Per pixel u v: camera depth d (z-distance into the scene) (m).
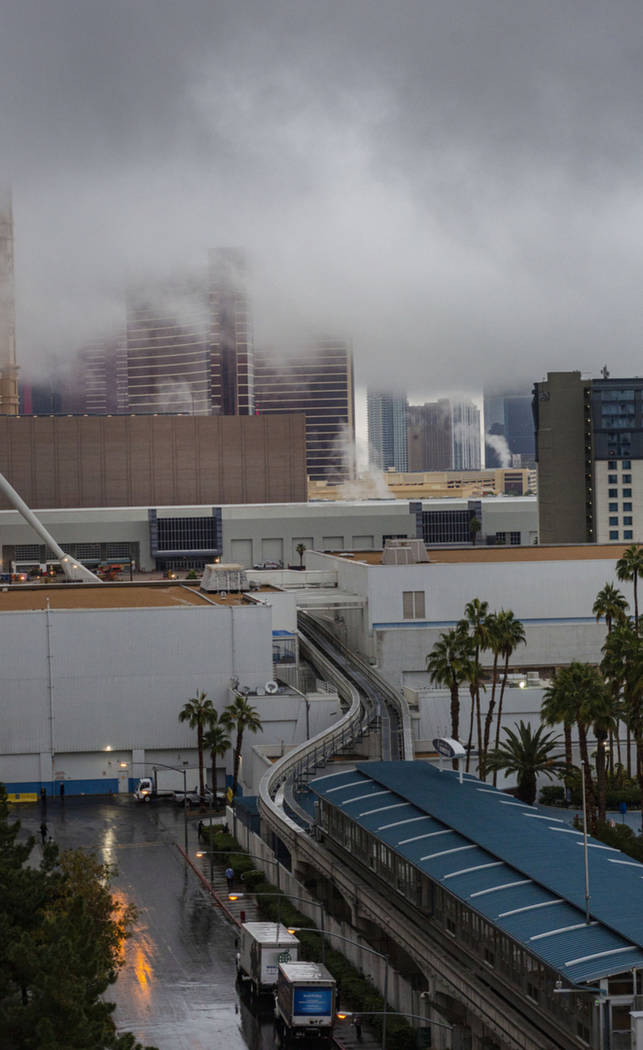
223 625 150.00
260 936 84.69
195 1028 78.88
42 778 146.88
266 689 148.38
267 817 110.75
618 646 114.19
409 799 91.44
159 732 148.62
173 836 126.62
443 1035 72.88
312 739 136.75
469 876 74.31
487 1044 68.50
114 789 148.25
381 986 81.88
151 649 148.75
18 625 146.75
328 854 95.56
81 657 147.62
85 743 147.50
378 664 167.88
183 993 85.25
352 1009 80.62
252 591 183.50
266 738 147.25
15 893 70.81
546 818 87.75
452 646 130.62
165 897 106.38
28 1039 56.53
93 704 147.62
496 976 68.06
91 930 68.75
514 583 171.00
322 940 86.12
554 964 60.84
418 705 149.00
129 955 92.62
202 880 111.31
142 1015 81.19
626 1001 58.62
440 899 76.00
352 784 99.25
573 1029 60.75
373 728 141.12
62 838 125.88
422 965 75.56
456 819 84.75
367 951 84.69
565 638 170.88
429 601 169.75
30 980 60.97
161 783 146.12
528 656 170.12
